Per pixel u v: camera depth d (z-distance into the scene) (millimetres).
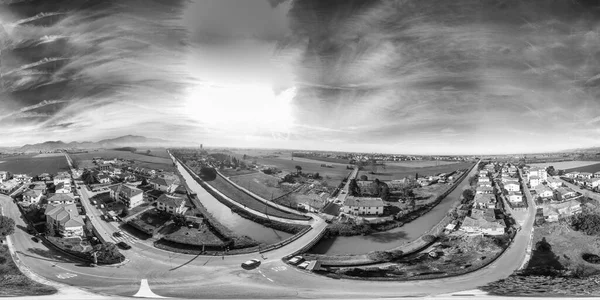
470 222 34844
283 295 26703
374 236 35438
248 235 35719
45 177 40844
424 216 37469
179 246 33469
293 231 36156
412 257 32188
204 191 42875
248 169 43281
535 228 33906
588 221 32562
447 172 39781
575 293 25859
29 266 29672
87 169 41406
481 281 28125
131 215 37031
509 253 31531
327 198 40906
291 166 42531
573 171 37406
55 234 33938
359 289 27594
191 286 27797
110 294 26609
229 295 26781
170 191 41219
